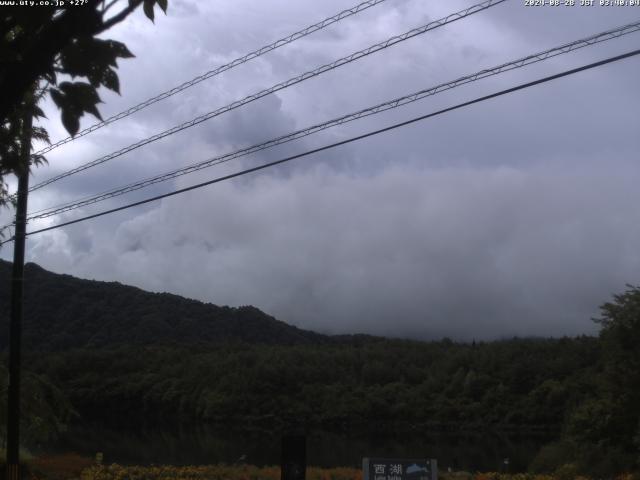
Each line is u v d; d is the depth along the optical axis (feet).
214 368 346.33
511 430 290.76
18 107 14.16
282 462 42.70
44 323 474.08
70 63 11.37
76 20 11.01
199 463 143.74
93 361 358.43
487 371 327.88
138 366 363.35
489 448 220.43
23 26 11.23
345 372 354.74
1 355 100.99
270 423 309.22
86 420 296.10
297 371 339.57
